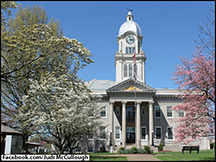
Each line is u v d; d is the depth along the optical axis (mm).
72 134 33719
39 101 29406
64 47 25141
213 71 25219
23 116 30344
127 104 61938
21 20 42375
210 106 26328
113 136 58062
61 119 29969
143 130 60750
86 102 35281
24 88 34938
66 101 32281
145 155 38281
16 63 25656
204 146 58844
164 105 62125
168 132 60656
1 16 22875
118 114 61562
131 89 58844
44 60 25984
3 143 23734
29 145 47281
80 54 24938
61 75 26969
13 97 37062
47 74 27172
